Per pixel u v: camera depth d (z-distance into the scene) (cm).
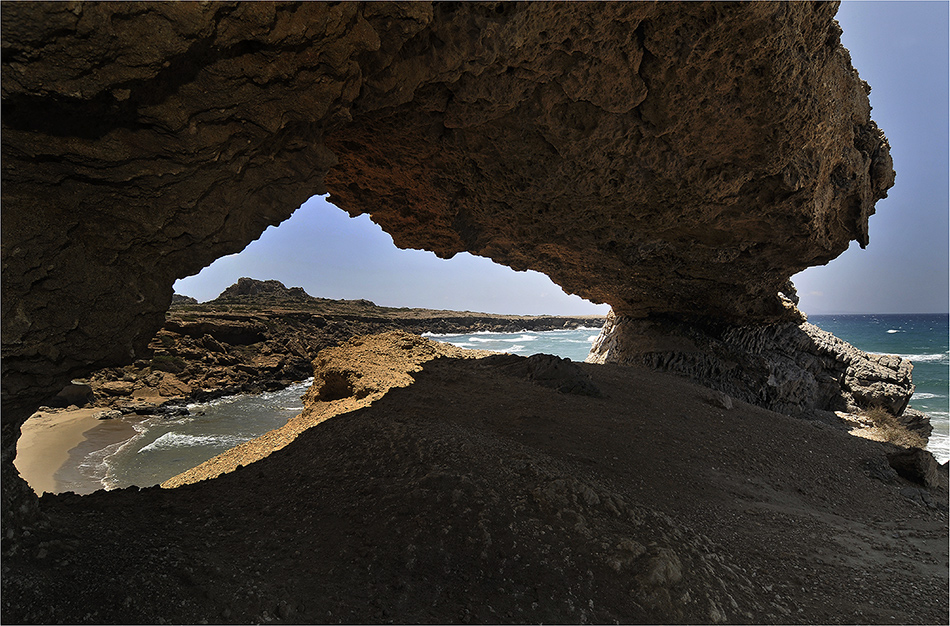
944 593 407
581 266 1510
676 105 698
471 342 7081
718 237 1175
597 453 657
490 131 765
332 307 6138
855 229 1236
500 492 433
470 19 486
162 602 267
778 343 1872
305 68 365
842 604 379
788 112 727
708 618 320
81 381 2302
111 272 341
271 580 313
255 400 2589
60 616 241
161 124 317
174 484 717
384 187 1020
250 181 423
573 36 568
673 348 1800
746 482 684
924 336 8338
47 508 388
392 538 368
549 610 303
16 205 286
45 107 274
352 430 638
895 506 711
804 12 632
